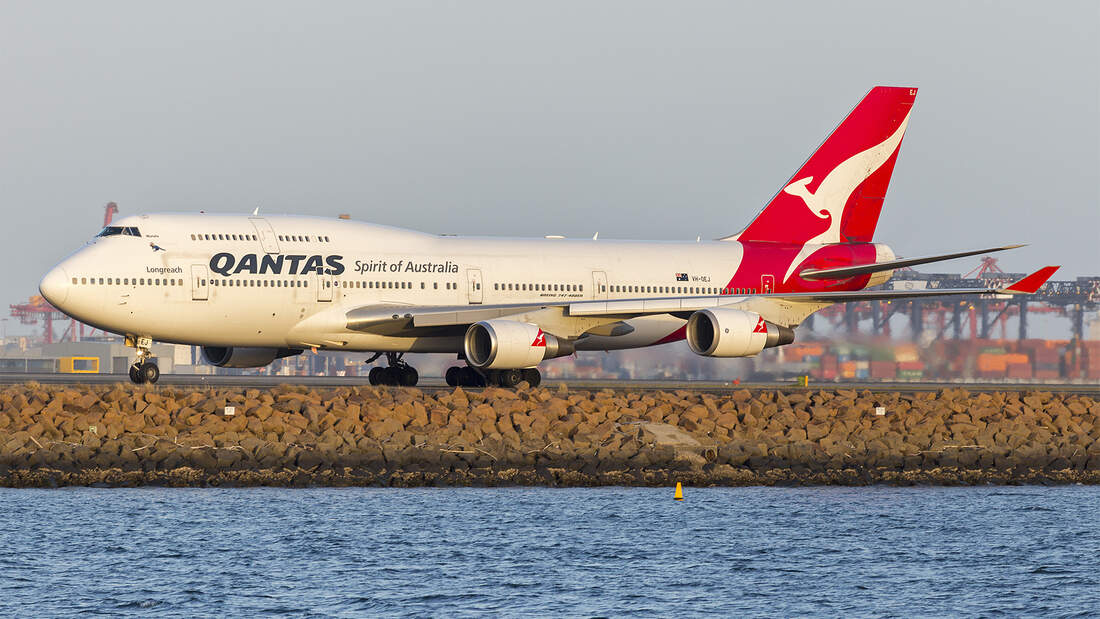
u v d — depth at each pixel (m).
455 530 128.25
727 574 114.38
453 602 104.50
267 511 135.75
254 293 198.50
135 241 195.38
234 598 104.81
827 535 129.88
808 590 109.75
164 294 194.25
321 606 103.06
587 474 158.50
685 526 132.50
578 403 184.50
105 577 110.06
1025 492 158.00
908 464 170.75
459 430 169.88
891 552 123.38
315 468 156.50
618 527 131.25
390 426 168.50
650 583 110.81
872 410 188.50
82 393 183.50
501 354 195.25
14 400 170.38
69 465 154.62
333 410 172.12
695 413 180.38
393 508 138.62
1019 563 119.81
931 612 104.12
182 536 124.00
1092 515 141.50
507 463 161.50
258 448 158.62
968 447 177.12
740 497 150.38
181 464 155.50
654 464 164.25
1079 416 198.62
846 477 163.88
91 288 191.00
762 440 175.88
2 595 104.62
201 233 199.25
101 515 132.38
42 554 116.69
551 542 124.25
